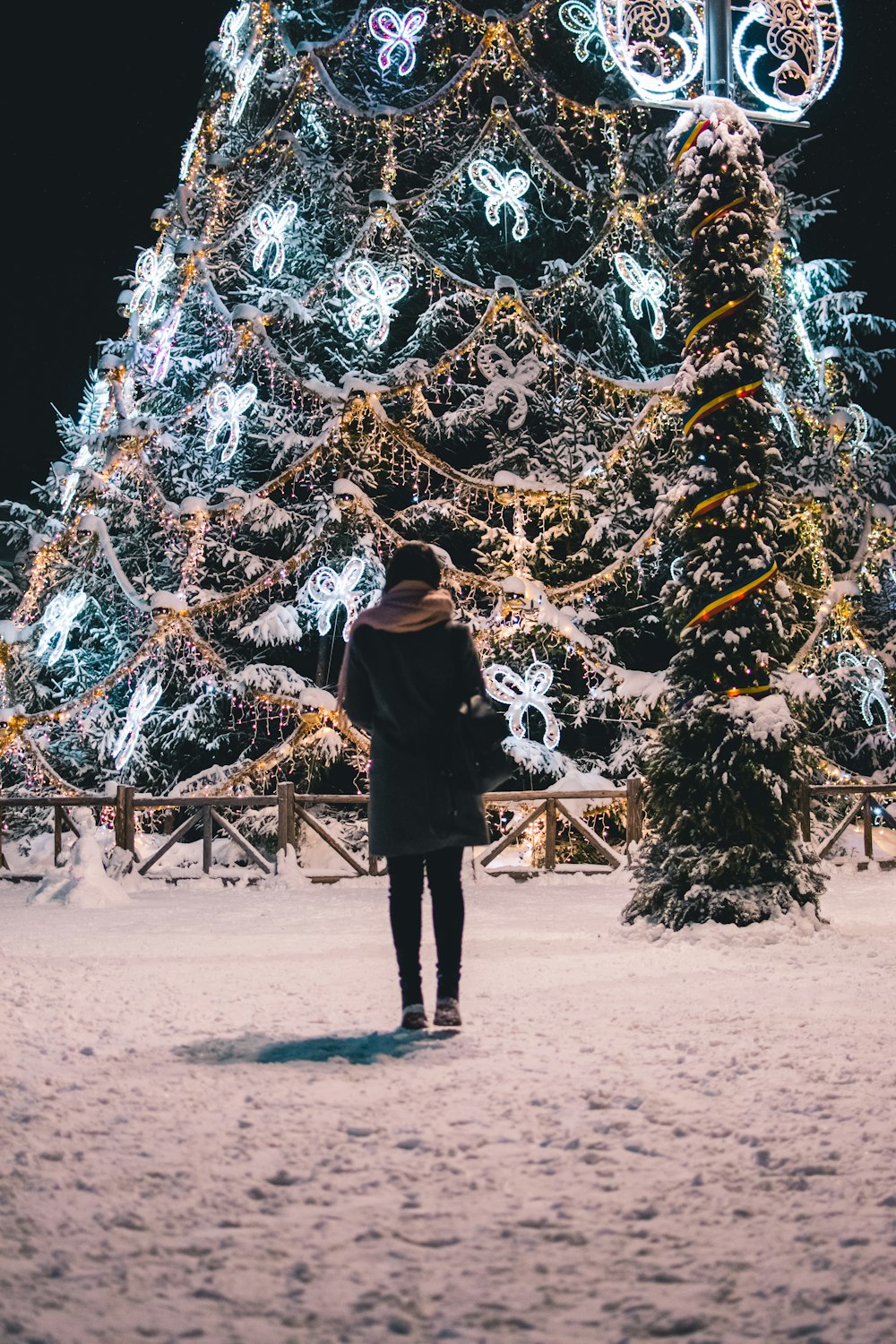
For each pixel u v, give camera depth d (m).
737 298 9.27
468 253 20.86
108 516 18.88
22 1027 5.45
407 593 5.77
